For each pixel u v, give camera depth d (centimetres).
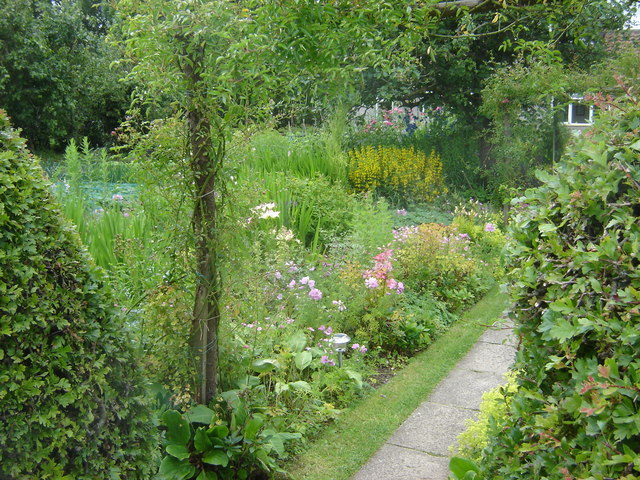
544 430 186
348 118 1280
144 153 337
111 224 569
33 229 216
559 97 1010
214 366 359
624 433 152
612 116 216
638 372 156
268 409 373
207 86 321
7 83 1684
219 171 344
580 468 169
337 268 631
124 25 321
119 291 393
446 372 527
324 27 325
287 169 975
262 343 432
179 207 335
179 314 342
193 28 295
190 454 328
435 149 1310
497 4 430
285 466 371
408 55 396
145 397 254
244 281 373
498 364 540
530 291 221
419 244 734
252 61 309
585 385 158
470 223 927
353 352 536
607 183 190
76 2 1962
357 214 789
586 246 199
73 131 1864
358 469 369
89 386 225
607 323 170
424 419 434
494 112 1134
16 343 206
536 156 1159
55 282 221
